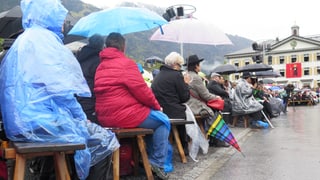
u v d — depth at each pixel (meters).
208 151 7.84
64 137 3.50
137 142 5.14
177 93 6.48
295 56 77.50
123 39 5.14
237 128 12.26
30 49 3.54
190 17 9.39
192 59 7.84
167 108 6.40
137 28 6.64
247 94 12.27
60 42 3.78
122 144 5.45
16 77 3.48
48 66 3.50
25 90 3.44
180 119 6.36
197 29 8.67
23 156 3.44
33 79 3.46
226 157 7.20
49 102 3.48
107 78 4.95
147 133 4.91
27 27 3.79
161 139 5.28
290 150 7.93
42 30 3.69
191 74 7.77
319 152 7.64
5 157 3.42
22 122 3.37
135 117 5.00
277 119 16.56
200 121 7.60
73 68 3.64
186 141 7.00
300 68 76.12
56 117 3.48
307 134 10.62
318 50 75.56
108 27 5.86
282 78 78.00
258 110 12.16
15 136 3.46
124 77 4.91
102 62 5.08
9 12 8.23
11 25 8.29
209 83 11.25
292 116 18.70
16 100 3.43
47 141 3.47
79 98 5.23
